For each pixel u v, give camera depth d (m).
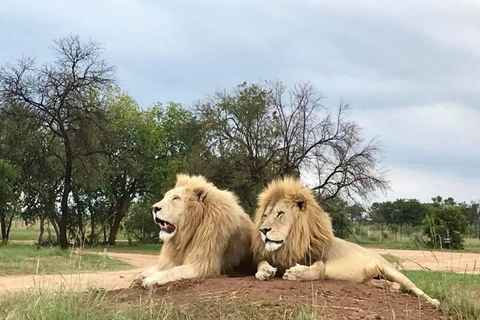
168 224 7.93
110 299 6.66
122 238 59.75
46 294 6.75
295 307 5.89
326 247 7.55
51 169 39.38
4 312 6.33
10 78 34.53
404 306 6.42
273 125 38.50
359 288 7.01
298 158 37.94
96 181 39.53
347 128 38.03
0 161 38.31
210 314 5.78
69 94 35.34
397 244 36.47
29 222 47.44
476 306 6.39
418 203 51.12
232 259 7.98
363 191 37.62
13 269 16.22
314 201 7.68
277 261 7.48
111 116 41.72
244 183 37.94
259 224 7.64
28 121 34.62
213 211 7.89
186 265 7.65
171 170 45.91
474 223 36.34
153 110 52.62
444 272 8.59
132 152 42.38
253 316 5.69
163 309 5.87
